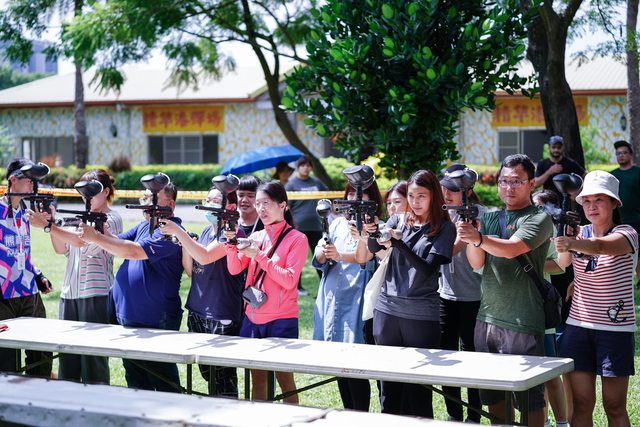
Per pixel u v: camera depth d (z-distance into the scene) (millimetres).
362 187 4719
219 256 5383
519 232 4691
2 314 6023
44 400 4109
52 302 10625
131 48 14578
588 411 4863
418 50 7180
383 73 7570
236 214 5074
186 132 30219
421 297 4957
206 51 16625
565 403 5477
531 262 4781
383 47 7402
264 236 5500
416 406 5027
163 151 30625
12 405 4082
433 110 7492
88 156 31375
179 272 5711
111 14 13883
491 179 24828
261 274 5383
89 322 5988
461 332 5820
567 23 10680
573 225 4598
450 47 7586
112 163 29359
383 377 4289
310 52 7812
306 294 11156
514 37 7586
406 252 4812
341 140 7949
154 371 5367
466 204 4508
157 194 5199
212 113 29922
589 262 4828
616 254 4672
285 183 12547
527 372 4223
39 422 4035
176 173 28500
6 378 4602
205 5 14859
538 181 10242
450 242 4938
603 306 4766
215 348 4855
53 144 32125
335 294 5605
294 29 16344
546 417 5469
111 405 4031
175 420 3781
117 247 5395
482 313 4922
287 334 5363
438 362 4477
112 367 7633
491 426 3771
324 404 6523
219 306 5621
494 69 7562
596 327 4770
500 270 4820
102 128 31156
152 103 29984
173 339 5137
